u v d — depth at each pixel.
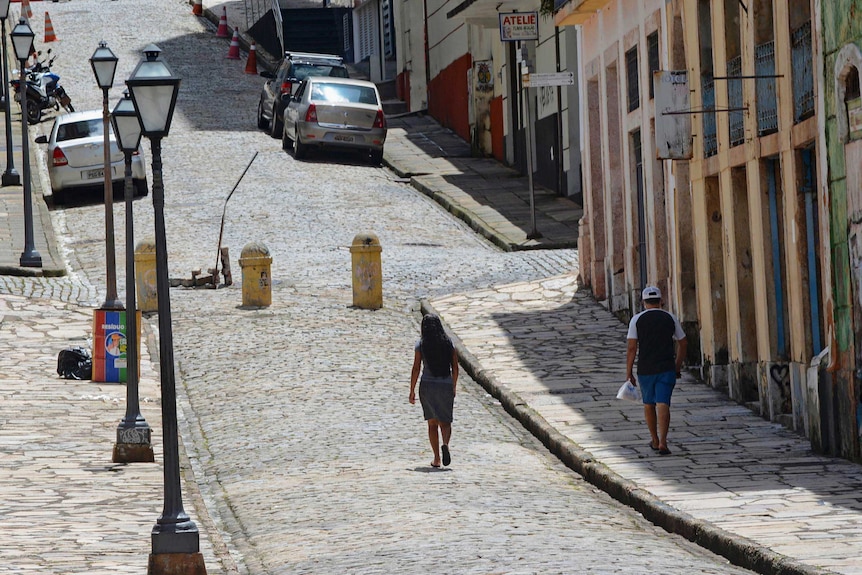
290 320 50.97
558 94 73.88
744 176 38.47
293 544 24.78
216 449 35.12
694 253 42.66
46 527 25.91
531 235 63.66
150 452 33.41
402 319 51.81
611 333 47.56
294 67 90.94
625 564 21.45
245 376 43.19
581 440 34.03
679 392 40.38
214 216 69.25
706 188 40.72
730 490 27.98
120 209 71.00
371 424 37.00
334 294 55.34
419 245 64.38
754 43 36.34
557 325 49.00
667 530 25.84
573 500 28.84
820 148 32.16
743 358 38.31
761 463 30.89
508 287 55.09
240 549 25.08
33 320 50.88
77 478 31.16
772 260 36.41
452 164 84.25
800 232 34.19
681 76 38.84
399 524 25.61
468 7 77.31
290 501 28.77
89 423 37.59
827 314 31.83
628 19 48.22
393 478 30.61
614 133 51.28
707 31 40.97
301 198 73.69
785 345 36.22
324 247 63.53
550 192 75.00
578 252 55.59
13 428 36.66
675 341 34.44
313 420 37.47
